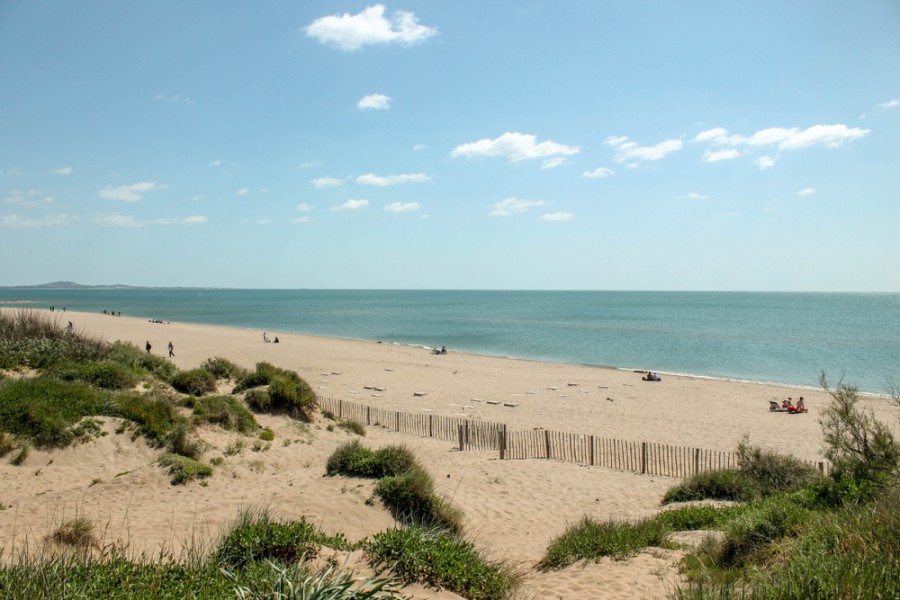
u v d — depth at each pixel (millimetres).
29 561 5723
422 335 78375
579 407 29984
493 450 20328
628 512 13094
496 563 8062
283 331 83188
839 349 60688
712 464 18219
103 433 14117
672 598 5785
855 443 11570
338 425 20812
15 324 22422
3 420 13258
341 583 5258
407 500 10812
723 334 78375
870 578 4730
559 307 164750
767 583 5309
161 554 6348
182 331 70625
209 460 14281
